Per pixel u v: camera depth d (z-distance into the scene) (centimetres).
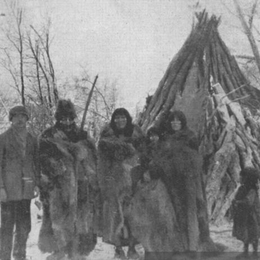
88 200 546
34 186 528
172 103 711
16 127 532
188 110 688
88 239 540
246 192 559
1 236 517
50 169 531
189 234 523
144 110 779
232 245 571
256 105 774
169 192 535
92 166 554
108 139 557
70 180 532
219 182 660
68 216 527
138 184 547
